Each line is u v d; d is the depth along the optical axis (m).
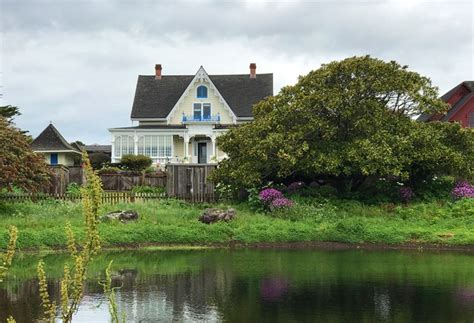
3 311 12.48
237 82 55.97
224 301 13.49
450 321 11.81
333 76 29.61
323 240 23.70
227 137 30.94
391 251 22.00
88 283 15.65
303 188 30.00
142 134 49.72
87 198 6.07
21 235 21.98
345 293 14.27
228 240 23.81
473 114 45.97
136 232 23.44
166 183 32.66
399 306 13.00
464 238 22.73
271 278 16.30
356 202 28.61
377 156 27.28
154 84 56.09
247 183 28.48
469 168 28.91
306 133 28.92
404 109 30.61
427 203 28.41
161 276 16.69
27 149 26.55
